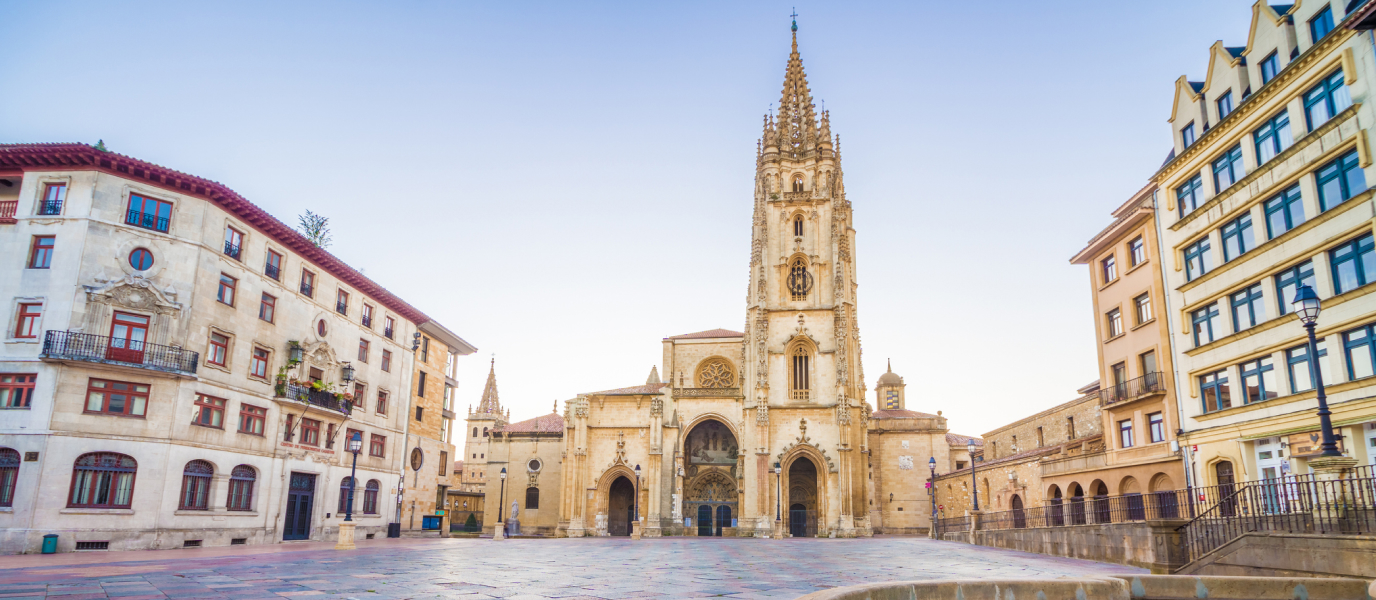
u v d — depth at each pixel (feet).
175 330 132.87
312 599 48.26
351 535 122.11
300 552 110.42
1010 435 252.21
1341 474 65.05
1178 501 117.80
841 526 245.04
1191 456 124.36
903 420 298.56
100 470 122.72
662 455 267.59
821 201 284.41
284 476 156.25
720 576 72.23
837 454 254.68
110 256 128.88
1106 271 157.58
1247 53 115.65
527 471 303.68
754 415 261.85
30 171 130.31
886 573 77.41
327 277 176.14
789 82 313.12
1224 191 117.29
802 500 270.26
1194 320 127.24
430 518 221.46
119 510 122.21
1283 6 111.96
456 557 98.43
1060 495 169.78
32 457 117.29
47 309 124.16
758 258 278.67
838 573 77.41
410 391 210.18
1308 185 101.71
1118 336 149.59
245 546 135.95
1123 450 144.36
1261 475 110.42
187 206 138.41
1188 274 128.88
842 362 261.24
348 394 177.47
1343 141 95.40
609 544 164.04
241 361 147.13
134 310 129.70
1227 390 118.42
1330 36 96.68
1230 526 77.71
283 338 159.94
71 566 77.77
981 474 228.02
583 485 266.16
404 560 89.92
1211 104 123.44
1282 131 107.34
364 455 186.50
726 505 278.26
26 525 114.52
